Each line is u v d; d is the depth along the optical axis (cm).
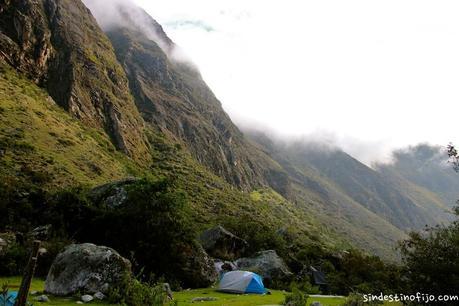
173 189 3809
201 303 2389
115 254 2147
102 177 9244
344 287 4781
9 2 13900
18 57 12875
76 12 18562
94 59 16488
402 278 2270
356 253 5891
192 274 3422
